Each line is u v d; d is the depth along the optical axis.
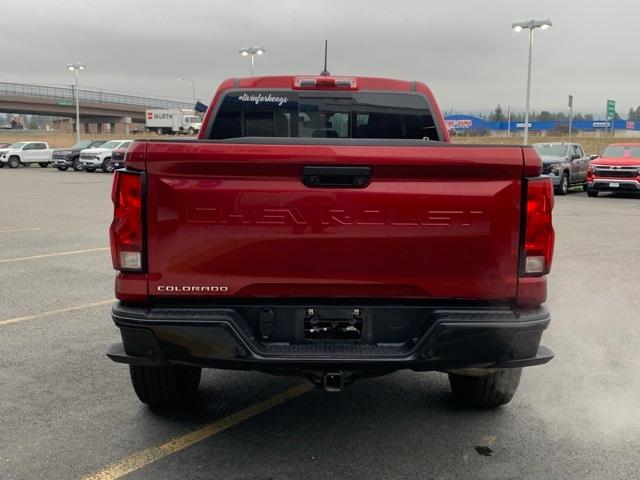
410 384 4.76
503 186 3.17
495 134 111.06
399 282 3.21
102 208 17.38
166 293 3.23
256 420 4.10
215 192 3.15
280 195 3.16
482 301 3.27
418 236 3.18
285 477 3.37
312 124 5.37
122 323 3.22
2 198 20.41
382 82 5.32
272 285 3.22
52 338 5.76
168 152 3.13
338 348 3.21
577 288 7.92
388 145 3.15
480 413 4.22
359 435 3.88
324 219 3.17
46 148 46.56
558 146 25.12
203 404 4.36
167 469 3.46
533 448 3.72
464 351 3.20
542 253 3.23
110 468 3.46
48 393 4.51
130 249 3.22
